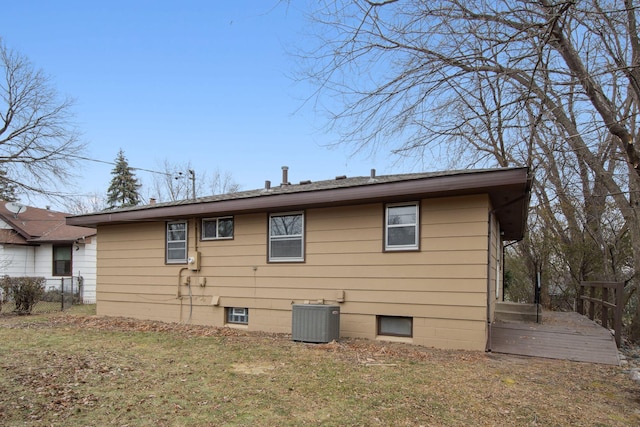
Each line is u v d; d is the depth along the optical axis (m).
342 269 8.75
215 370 5.83
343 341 8.12
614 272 14.87
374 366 6.11
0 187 23.69
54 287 17.70
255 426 3.85
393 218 8.31
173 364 6.17
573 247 15.66
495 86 6.90
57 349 7.22
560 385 5.38
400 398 4.67
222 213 10.30
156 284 11.45
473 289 7.43
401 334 8.18
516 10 6.21
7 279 13.02
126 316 11.94
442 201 7.81
